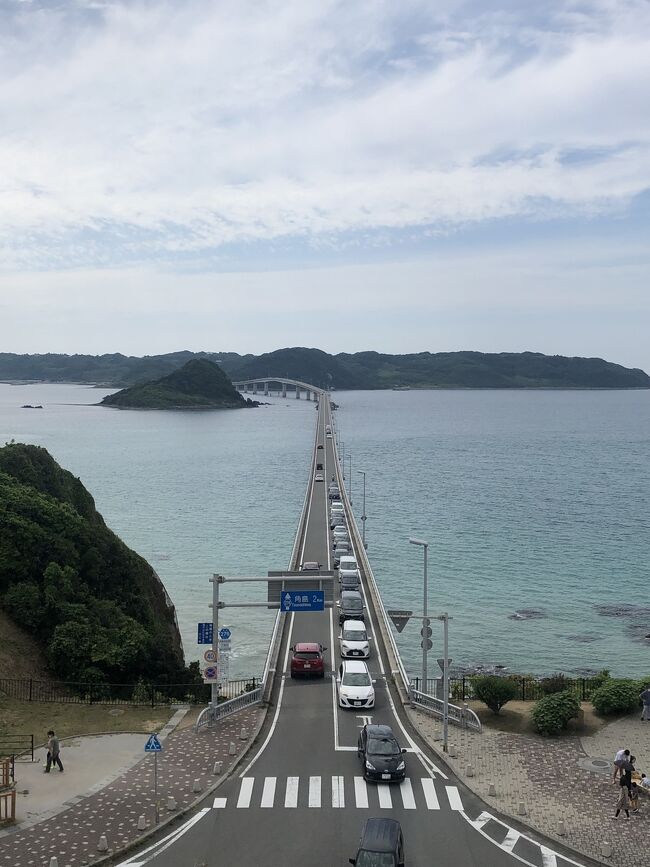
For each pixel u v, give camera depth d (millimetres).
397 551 103750
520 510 132750
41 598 51188
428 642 45094
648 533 114500
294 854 24859
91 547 60031
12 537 54750
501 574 92375
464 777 31531
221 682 42688
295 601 41156
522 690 44344
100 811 27969
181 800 29078
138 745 35094
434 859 24672
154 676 48312
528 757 33938
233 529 117062
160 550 103125
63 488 74812
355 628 52750
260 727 38000
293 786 30578
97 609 53375
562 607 80188
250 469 186000
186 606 80188
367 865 22578
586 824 27391
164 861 24375
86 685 44156
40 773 31516
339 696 42156
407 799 29422
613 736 36562
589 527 118688
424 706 40938
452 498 144625
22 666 45469
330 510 111625
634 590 86125
